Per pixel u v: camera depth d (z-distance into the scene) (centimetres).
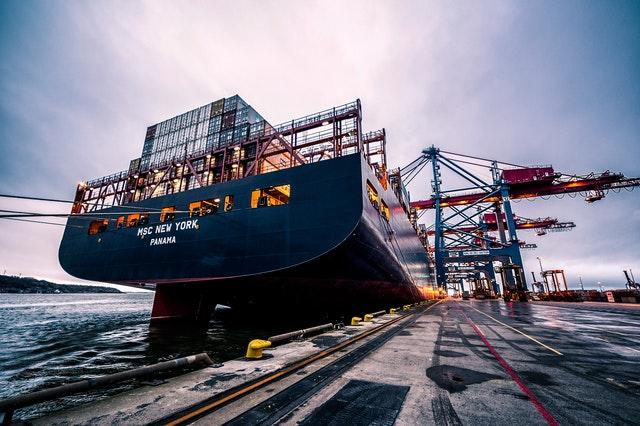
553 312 2417
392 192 3238
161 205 2409
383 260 2402
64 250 2908
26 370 1205
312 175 1834
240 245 1895
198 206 2216
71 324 2991
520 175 5706
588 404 460
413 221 5556
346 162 1769
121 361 1330
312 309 2450
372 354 790
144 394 475
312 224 1736
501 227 6975
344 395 486
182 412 411
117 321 3294
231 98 3148
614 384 557
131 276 2292
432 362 707
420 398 475
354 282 2181
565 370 650
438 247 6303
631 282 6444
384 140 2720
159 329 2303
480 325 1467
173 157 3294
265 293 2141
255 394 488
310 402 455
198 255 2025
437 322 1600
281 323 2547
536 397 485
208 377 566
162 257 2183
